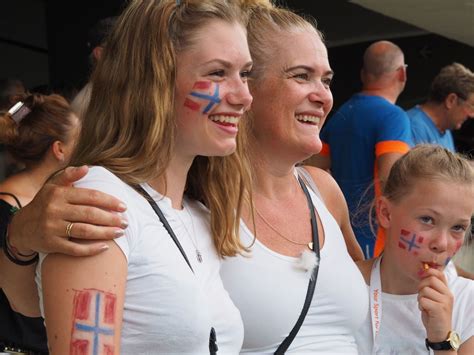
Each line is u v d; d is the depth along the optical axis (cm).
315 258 231
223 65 190
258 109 238
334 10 680
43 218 165
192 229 199
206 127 190
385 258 263
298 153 238
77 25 622
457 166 253
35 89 428
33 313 200
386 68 440
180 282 177
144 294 173
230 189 211
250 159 239
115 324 163
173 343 174
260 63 236
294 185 250
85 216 163
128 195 179
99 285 162
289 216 240
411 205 252
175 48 188
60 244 162
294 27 239
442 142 488
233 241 210
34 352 257
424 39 821
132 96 186
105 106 190
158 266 175
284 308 223
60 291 163
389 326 258
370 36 760
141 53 186
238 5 224
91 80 203
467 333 256
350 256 271
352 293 240
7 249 185
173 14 188
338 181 437
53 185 170
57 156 310
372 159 426
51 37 634
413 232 252
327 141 450
